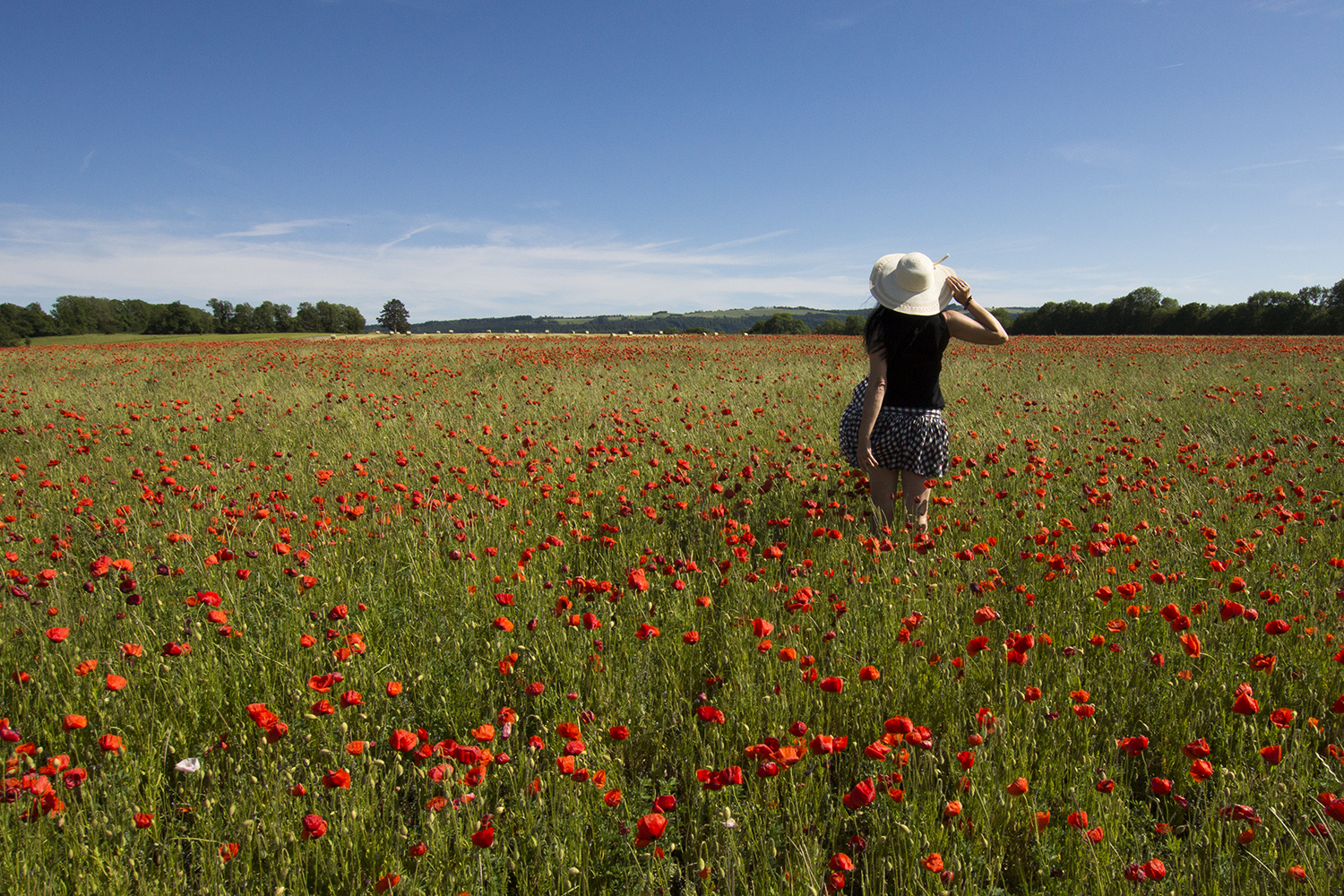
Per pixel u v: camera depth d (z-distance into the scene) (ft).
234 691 7.96
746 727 7.21
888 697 7.91
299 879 5.56
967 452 19.36
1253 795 6.23
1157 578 9.34
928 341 13.07
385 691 7.96
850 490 15.26
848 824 6.53
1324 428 22.62
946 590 10.05
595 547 12.44
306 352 69.41
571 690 7.98
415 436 21.95
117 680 6.84
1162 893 5.30
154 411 27.66
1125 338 111.45
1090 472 17.28
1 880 5.11
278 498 14.96
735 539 10.93
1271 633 7.53
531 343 90.43
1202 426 22.89
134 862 5.36
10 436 22.22
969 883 5.31
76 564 11.31
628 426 22.52
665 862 5.67
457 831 5.73
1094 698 7.88
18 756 5.99
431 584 10.57
